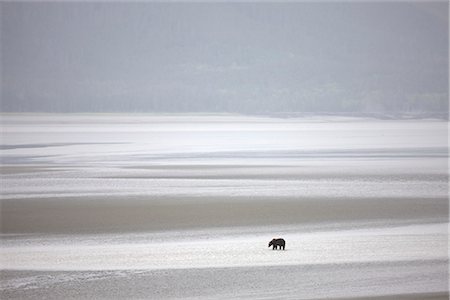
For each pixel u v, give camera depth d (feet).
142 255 286.25
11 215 367.04
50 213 372.58
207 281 254.68
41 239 313.32
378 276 260.01
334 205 401.29
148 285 250.37
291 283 252.42
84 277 258.57
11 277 258.78
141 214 370.73
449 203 410.52
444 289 246.88
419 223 350.43
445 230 334.03
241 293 242.99
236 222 350.84
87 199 419.74
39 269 267.80
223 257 283.59
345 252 291.58
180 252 290.97
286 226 341.62
